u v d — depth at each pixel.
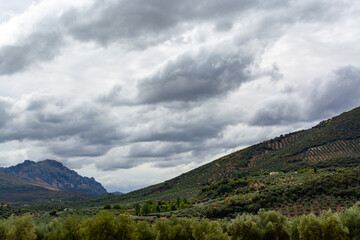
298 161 176.75
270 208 91.19
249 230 51.16
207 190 142.25
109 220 44.16
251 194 104.50
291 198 93.50
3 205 113.31
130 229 45.00
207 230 49.19
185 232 53.84
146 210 107.94
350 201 84.25
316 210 83.56
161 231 55.34
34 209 124.31
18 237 41.31
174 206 118.25
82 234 44.59
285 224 50.97
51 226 53.12
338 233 38.41
